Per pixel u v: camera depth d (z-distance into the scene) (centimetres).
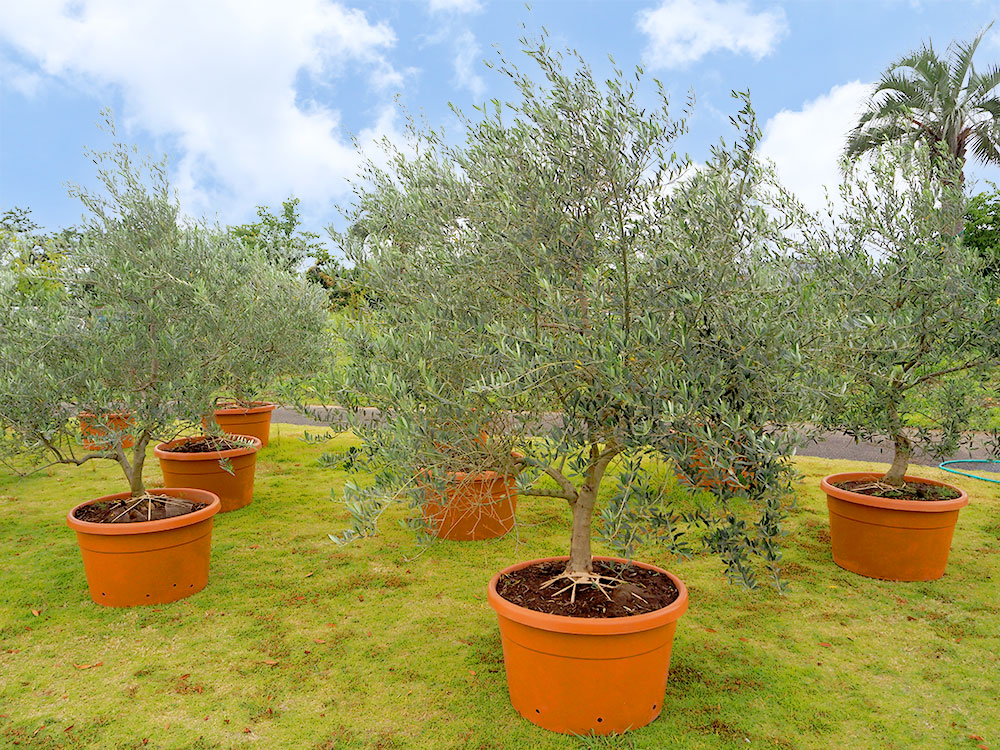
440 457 249
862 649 332
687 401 209
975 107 1709
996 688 296
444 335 264
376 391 239
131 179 450
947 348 404
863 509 429
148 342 397
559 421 272
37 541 498
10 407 360
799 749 251
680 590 280
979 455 848
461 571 436
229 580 421
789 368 221
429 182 305
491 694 289
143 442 427
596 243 236
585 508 297
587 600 277
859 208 446
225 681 301
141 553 376
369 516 243
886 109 1730
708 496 493
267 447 841
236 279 465
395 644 336
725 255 236
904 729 265
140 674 307
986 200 1318
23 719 271
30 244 464
